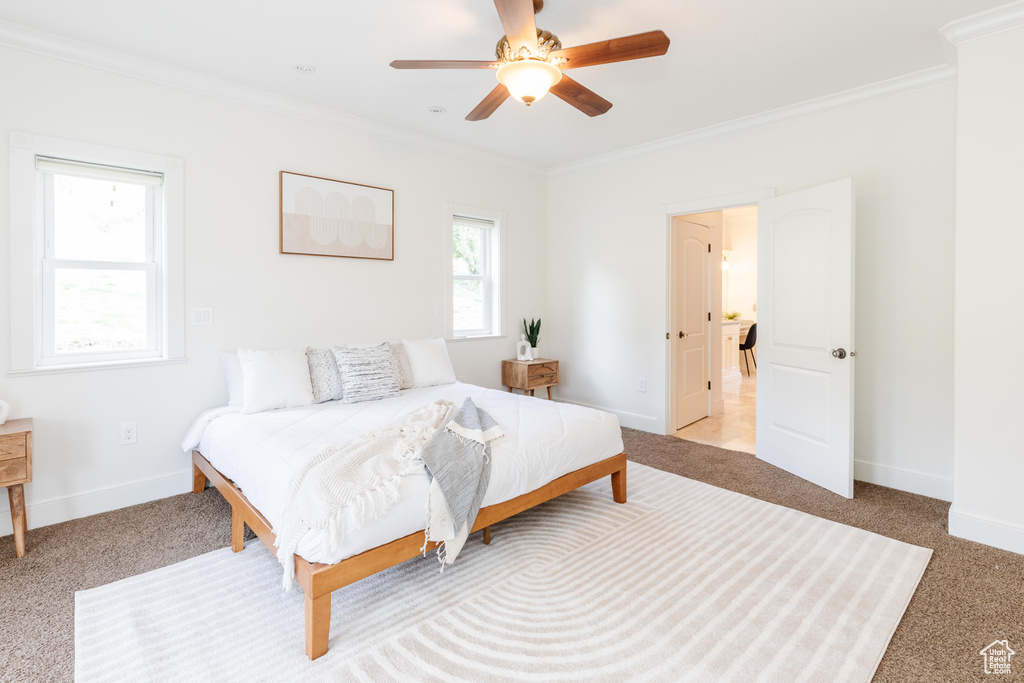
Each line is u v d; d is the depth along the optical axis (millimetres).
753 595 1929
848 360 2863
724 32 2424
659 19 2309
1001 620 1772
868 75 2900
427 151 4078
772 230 3428
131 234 2842
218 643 1667
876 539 2381
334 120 3477
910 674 1515
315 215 3436
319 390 3076
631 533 2469
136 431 2820
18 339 2449
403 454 1994
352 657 1606
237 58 2695
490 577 2082
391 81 2980
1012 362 2238
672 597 1923
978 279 2311
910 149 2930
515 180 4773
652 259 4266
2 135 2377
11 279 2424
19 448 2178
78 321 2693
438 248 4184
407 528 1812
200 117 2965
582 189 4781
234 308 3137
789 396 3324
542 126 3758
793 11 2250
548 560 2217
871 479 3156
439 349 3816
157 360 2861
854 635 1688
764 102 3291
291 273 3371
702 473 3340
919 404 2957
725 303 8375
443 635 1714
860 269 3139
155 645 1649
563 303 5020
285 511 1723
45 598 1912
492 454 2176
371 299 3781
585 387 4875
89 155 2598
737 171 3689
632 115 3531
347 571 1656
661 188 4168
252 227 3186
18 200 2422
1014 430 2246
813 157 3311
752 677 1503
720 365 5160
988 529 2324
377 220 3766
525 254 4902
